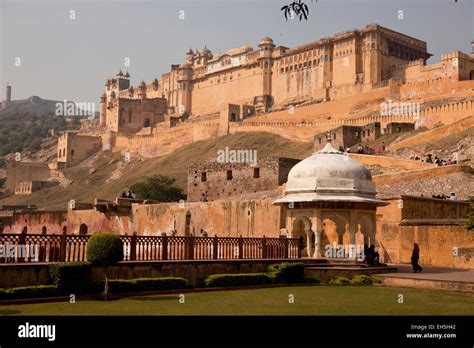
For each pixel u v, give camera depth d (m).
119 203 44.00
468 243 25.70
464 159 51.28
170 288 17.58
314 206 22.98
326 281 21.69
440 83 89.94
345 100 98.81
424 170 38.72
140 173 111.69
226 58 143.25
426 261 27.19
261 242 21.69
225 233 35.50
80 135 142.12
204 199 47.53
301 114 105.12
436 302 15.83
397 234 28.48
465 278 19.94
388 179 39.72
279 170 42.72
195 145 115.75
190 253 19.36
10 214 67.06
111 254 16.31
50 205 105.06
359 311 13.94
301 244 23.50
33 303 14.68
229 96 140.50
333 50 115.88
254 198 39.09
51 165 138.38
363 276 21.41
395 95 94.62
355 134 72.69
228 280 19.02
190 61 166.50
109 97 188.50
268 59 130.38
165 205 40.53
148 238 18.23
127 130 151.25
